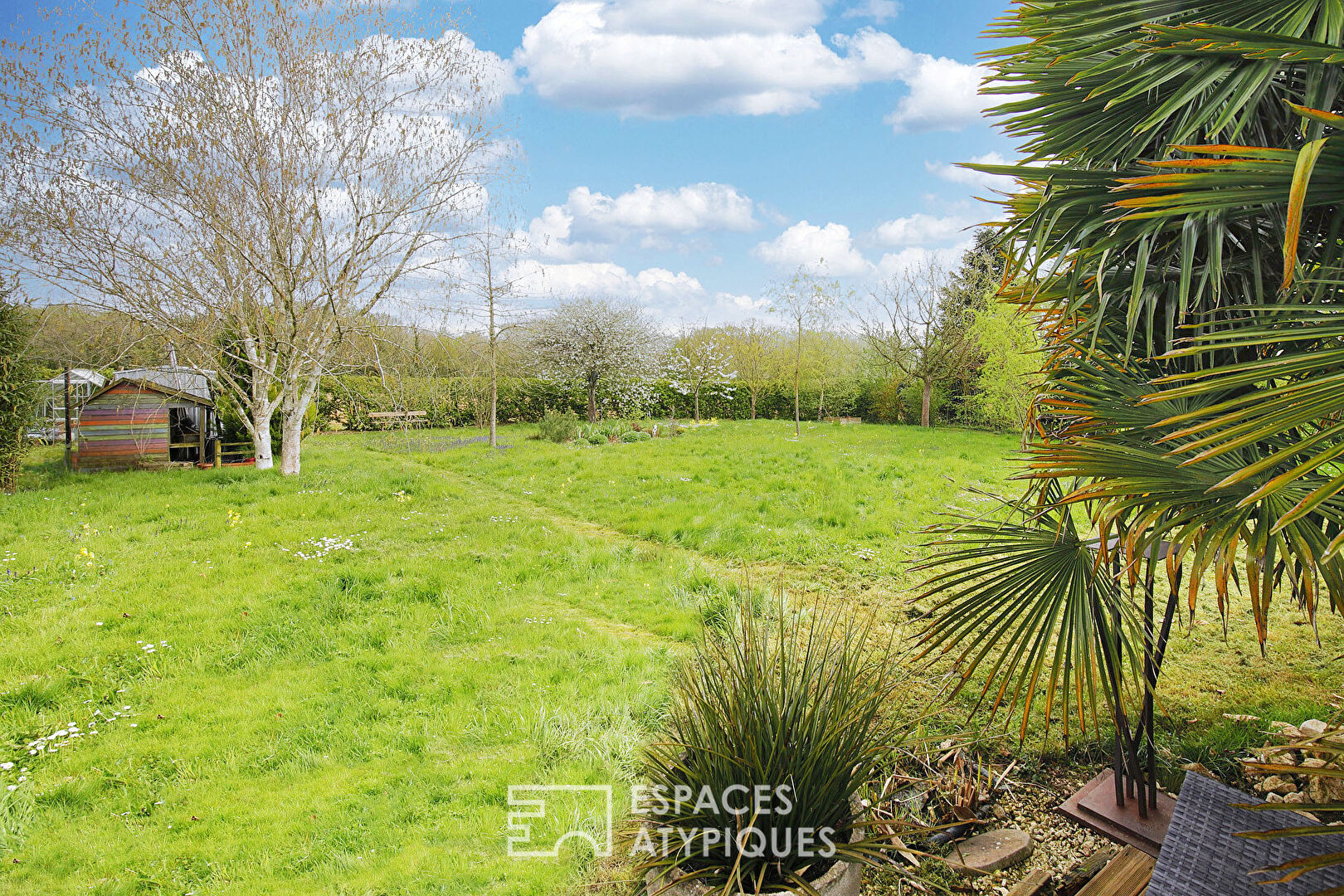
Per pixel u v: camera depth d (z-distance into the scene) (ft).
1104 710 12.25
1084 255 7.16
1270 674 14.06
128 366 49.32
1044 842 9.45
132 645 17.69
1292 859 6.48
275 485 35.60
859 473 38.60
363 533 28.07
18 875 9.96
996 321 59.67
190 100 35.40
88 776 12.48
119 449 40.98
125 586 21.86
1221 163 5.16
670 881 7.07
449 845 10.06
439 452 53.83
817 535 26.12
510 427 76.64
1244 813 7.05
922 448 53.62
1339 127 5.92
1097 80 7.80
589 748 12.39
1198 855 6.63
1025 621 8.32
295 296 39.06
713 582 20.95
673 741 8.27
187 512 30.66
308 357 38.45
